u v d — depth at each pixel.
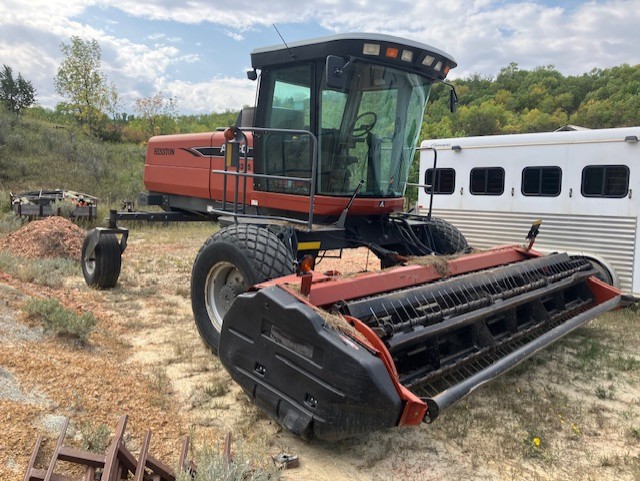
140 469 2.78
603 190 7.70
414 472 3.37
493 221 9.01
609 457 3.62
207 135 7.04
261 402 3.50
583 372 5.12
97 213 13.38
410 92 5.32
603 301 5.75
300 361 3.22
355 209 5.25
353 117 4.95
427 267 4.41
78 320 4.85
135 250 10.86
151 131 33.28
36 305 5.01
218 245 4.56
